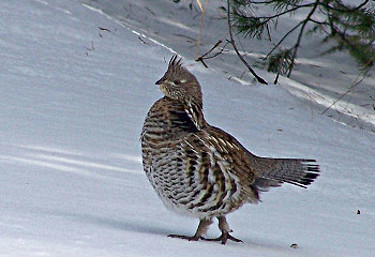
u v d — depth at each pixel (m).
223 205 8.79
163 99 8.93
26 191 9.70
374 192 13.72
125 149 13.89
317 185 13.65
